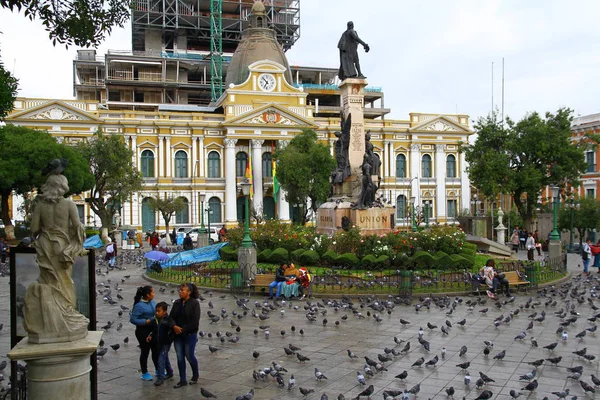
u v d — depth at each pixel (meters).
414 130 71.94
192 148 65.38
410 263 23.98
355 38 29.31
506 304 18.47
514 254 35.38
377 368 10.98
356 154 29.14
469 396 9.72
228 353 12.59
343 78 29.70
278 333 14.47
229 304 18.75
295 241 26.77
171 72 83.94
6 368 11.69
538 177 42.47
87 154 47.25
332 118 69.69
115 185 48.16
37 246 7.72
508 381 10.48
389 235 25.42
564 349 12.77
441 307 17.61
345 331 14.63
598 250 28.95
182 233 55.78
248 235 21.88
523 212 45.78
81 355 7.59
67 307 7.79
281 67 67.69
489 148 45.59
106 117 62.34
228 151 64.81
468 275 21.02
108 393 10.06
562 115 43.75
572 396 9.62
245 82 66.69
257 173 65.31
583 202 45.78
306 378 10.78
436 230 26.70
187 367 11.62
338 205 28.05
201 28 84.69
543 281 23.30
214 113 68.69
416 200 72.31
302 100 68.62
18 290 8.26
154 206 56.38
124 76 82.31
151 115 64.38
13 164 41.28
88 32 14.64
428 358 12.06
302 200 55.66
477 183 46.44
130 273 28.61
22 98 58.84
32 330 7.57
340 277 21.08
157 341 10.59
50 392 7.43
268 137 65.69
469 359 11.96
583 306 18.12
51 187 7.82
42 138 45.25
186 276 24.48
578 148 44.34
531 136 43.25
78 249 7.93
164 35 85.94
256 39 72.81
